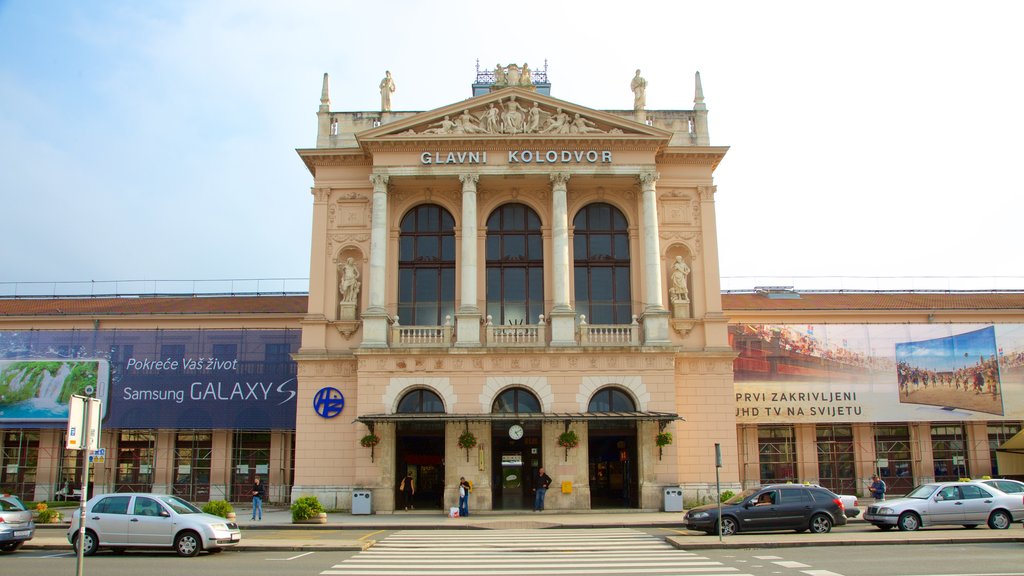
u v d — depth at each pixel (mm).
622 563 20047
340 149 40875
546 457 36562
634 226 40969
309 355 39094
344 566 19844
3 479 45062
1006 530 26047
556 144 39469
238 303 49969
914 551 21516
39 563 20516
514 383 37125
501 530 30031
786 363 44500
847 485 44719
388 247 40500
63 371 44656
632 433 37500
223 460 44562
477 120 40125
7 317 47438
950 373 44812
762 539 24047
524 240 41344
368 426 36781
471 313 37844
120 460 45062
